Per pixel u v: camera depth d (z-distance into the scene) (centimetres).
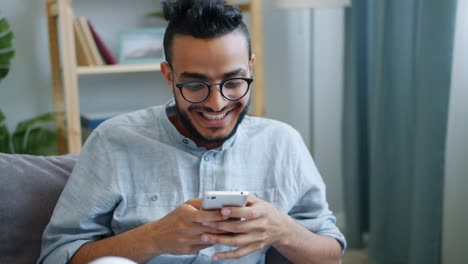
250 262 114
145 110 122
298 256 110
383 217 232
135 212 110
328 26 272
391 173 228
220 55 94
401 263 230
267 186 117
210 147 114
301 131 277
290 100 271
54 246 106
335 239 119
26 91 219
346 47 248
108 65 208
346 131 253
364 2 238
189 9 96
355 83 240
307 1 227
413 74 213
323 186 124
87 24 206
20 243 115
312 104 254
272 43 261
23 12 214
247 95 100
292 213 123
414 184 210
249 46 101
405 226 226
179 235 95
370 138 236
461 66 205
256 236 98
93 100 234
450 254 219
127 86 239
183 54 95
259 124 124
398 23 215
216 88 97
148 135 115
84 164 112
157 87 245
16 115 219
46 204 118
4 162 119
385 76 220
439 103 197
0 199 114
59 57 217
